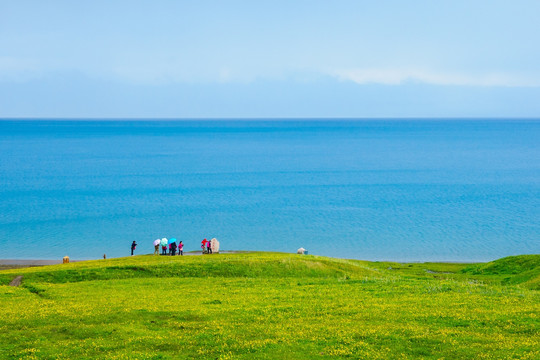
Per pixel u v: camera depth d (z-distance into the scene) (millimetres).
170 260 63875
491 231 114062
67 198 157000
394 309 34781
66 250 97375
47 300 39844
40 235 109000
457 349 26062
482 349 26031
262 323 31797
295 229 117875
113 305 37344
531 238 106875
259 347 26812
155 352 26516
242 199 159875
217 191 175875
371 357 25266
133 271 54906
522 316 32062
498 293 40781
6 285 49375
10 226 117375
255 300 39125
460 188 184750
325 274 56375
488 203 152375
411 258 92062
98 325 31422
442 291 42219
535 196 165000
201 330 30266
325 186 190625
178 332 29969
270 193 172625
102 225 119500
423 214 135250
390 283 47031
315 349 26547
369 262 81438
